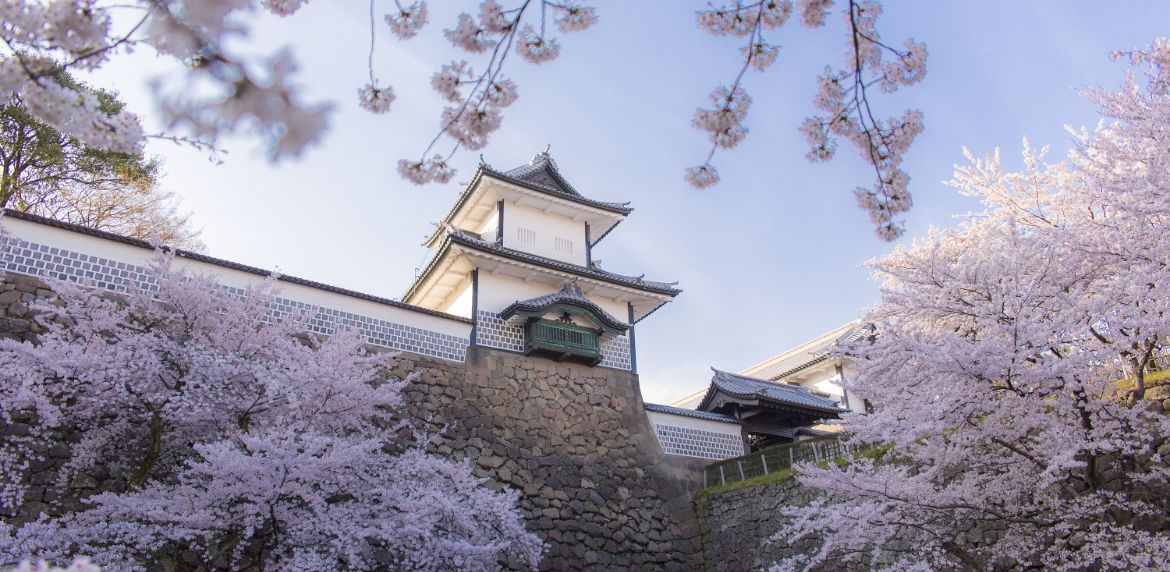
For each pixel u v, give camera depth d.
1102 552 8.90
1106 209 11.32
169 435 9.77
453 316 16.38
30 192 18.50
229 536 8.95
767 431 19.55
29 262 11.59
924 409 9.58
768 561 14.91
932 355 9.38
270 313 13.84
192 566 10.58
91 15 2.72
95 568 3.19
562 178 21.17
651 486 16.73
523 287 18.25
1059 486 10.42
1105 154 10.53
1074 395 9.45
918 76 4.96
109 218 21.31
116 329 9.93
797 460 15.75
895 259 15.94
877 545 10.81
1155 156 9.72
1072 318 9.23
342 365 10.75
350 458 9.13
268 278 11.85
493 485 14.62
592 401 17.20
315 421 10.11
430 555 9.20
